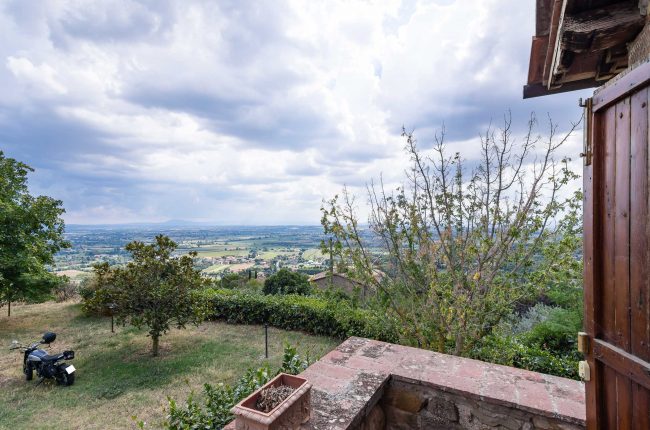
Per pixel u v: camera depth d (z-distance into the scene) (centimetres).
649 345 99
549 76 211
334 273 493
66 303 1191
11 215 910
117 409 477
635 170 105
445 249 414
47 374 566
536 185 391
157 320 679
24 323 943
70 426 435
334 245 459
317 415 169
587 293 133
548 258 375
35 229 1009
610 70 181
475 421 193
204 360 656
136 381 567
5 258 863
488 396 188
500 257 390
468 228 414
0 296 911
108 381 573
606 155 124
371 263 454
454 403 199
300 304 837
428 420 206
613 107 119
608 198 122
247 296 935
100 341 788
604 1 139
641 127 102
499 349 420
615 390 117
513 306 405
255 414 137
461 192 422
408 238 439
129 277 674
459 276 401
